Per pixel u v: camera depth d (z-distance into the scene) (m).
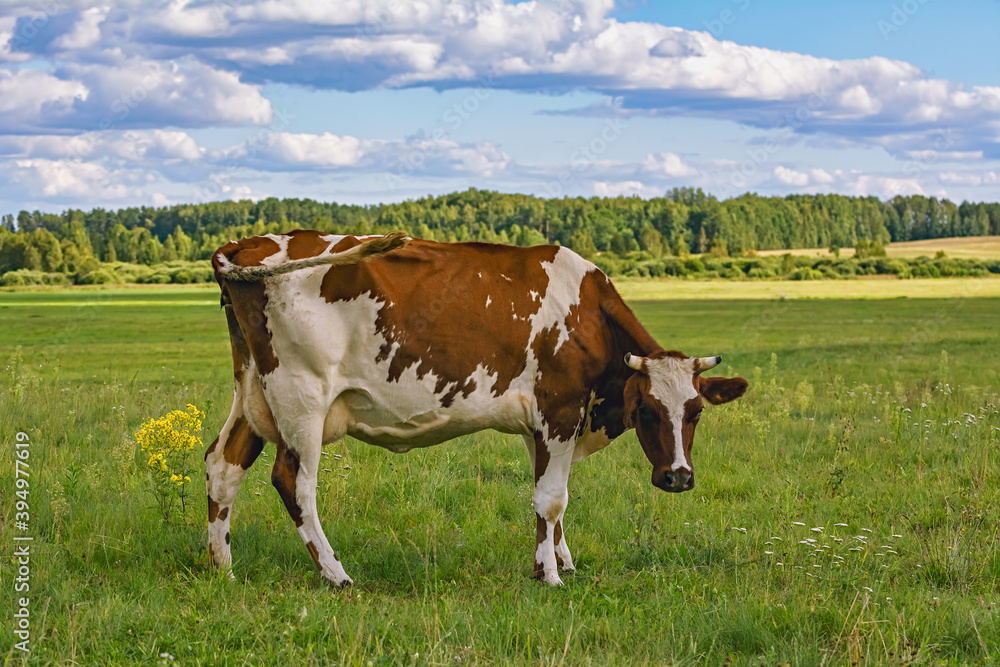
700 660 4.41
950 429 9.95
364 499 7.13
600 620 4.73
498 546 6.20
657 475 5.88
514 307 5.98
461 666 4.06
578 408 6.20
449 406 5.90
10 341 29.59
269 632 4.42
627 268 86.88
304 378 5.52
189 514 6.45
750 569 5.70
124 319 43.31
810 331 33.31
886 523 6.79
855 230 123.94
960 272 87.94
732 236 107.81
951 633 4.71
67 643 4.19
